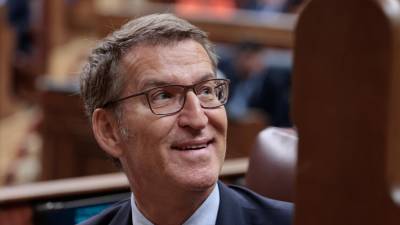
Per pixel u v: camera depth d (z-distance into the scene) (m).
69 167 4.93
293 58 0.59
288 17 8.03
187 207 1.43
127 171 1.50
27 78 9.81
